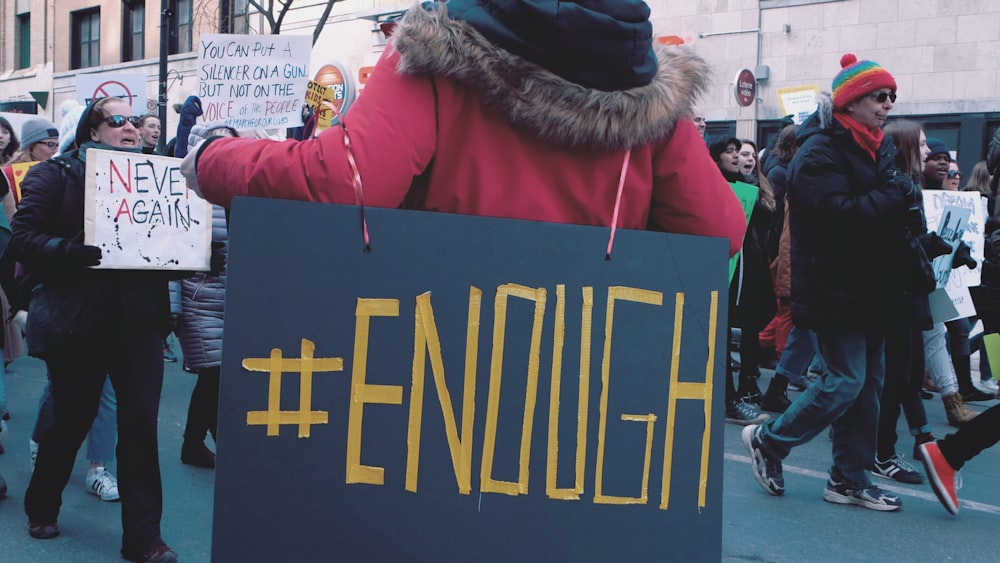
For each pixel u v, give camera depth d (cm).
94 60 2256
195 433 503
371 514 151
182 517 427
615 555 163
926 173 711
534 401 158
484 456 156
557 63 159
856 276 420
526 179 166
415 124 160
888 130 541
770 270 711
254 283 146
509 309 156
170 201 359
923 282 425
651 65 167
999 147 528
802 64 1286
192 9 1994
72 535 401
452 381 154
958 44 1177
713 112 1357
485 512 156
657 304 165
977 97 1167
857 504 466
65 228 349
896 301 424
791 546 408
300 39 557
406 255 152
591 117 161
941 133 1206
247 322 146
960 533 429
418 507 153
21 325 642
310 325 148
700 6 1355
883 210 410
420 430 153
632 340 163
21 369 814
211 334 472
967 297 602
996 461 575
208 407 486
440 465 154
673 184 177
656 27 1396
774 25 1303
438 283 153
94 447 455
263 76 559
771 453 474
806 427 457
